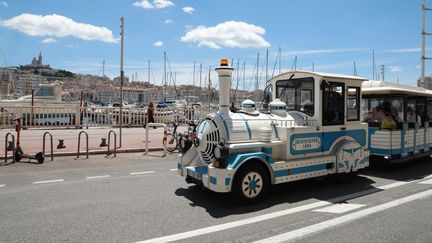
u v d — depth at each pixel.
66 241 4.21
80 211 5.45
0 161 9.68
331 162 7.06
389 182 7.87
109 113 18.98
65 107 17.66
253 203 5.95
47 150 11.12
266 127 6.39
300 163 6.50
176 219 5.09
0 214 5.27
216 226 4.79
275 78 7.98
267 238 4.36
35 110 16.94
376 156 9.37
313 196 6.54
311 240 4.31
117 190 6.85
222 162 5.71
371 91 9.56
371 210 5.63
